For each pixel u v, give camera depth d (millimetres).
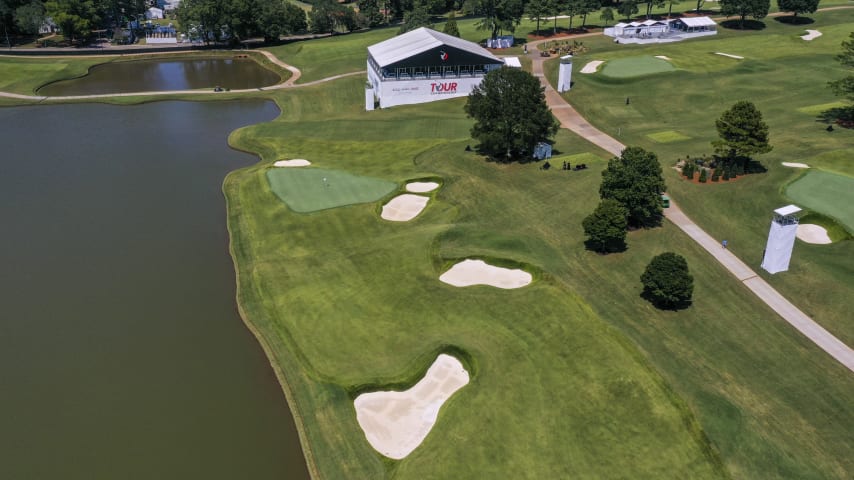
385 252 57812
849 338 44969
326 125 98312
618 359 42438
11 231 65500
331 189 72750
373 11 182250
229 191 75188
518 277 53219
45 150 90688
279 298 52875
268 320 50438
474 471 35344
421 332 46844
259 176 77750
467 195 69000
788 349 43875
